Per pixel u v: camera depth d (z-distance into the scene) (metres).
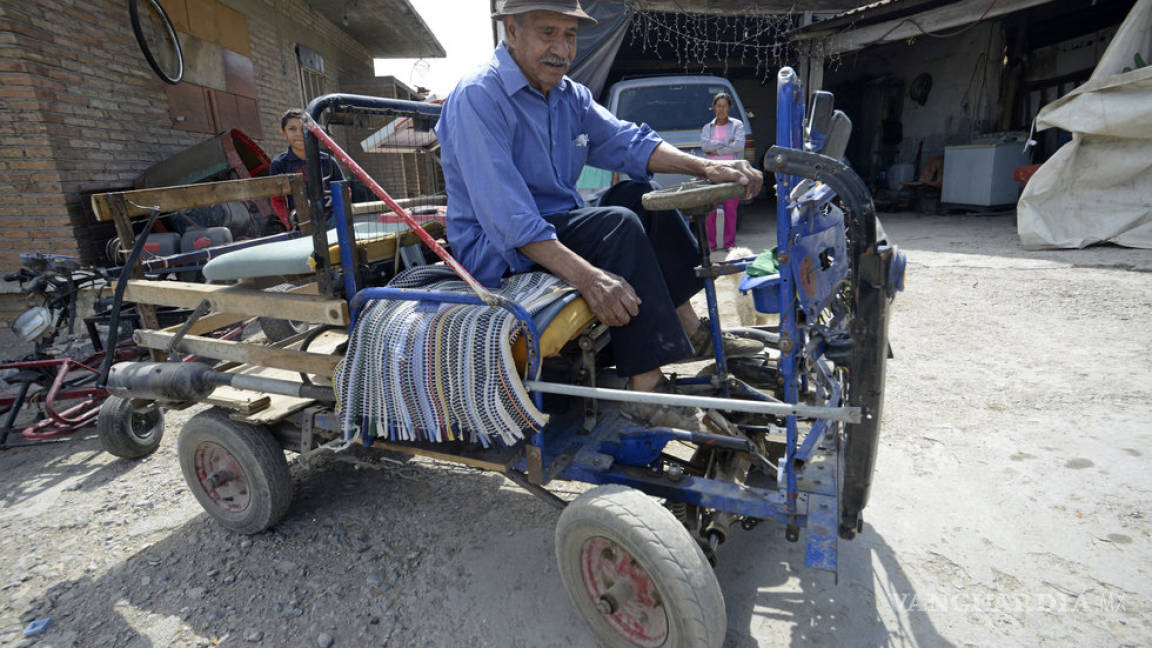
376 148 2.80
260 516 2.47
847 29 9.40
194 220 5.22
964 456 2.83
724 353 2.40
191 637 2.06
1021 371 3.66
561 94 2.27
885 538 2.34
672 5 9.23
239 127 8.73
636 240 1.95
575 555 1.83
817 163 1.52
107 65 6.23
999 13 7.94
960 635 1.89
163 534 2.66
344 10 11.95
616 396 1.65
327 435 2.44
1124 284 5.06
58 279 3.85
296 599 2.21
